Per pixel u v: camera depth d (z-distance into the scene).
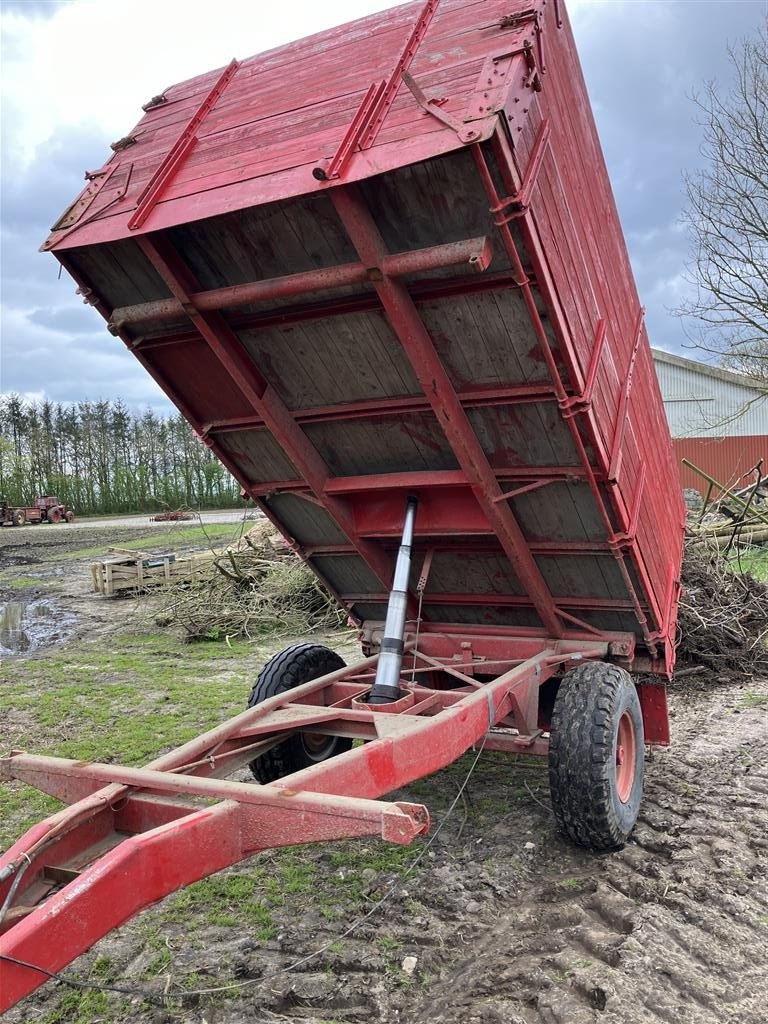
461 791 4.91
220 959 3.45
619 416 4.11
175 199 3.41
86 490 62.59
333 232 3.29
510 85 2.91
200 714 7.48
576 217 3.72
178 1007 3.16
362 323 3.67
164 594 13.92
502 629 5.10
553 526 4.28
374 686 4.25
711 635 7.97
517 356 3.53
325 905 3.84
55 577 20.50
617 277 4.54
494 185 2.90
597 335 3.89
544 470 3.97
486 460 4.07
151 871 2.36
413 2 3.64
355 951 3.44
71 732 7.04
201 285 3.68
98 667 9.84
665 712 5.07
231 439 4.62
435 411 3.74
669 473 5.79
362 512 4.70
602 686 4.16
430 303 3.46
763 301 18.81
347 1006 3.11
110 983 3.34
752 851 4.09
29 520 48.44
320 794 2.67
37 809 5.25
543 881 3.96
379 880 4.06
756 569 11.88
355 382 3.98
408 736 3.30
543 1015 2.91
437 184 3.00
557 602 4.75
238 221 3.36
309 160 3.16
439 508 4.48
